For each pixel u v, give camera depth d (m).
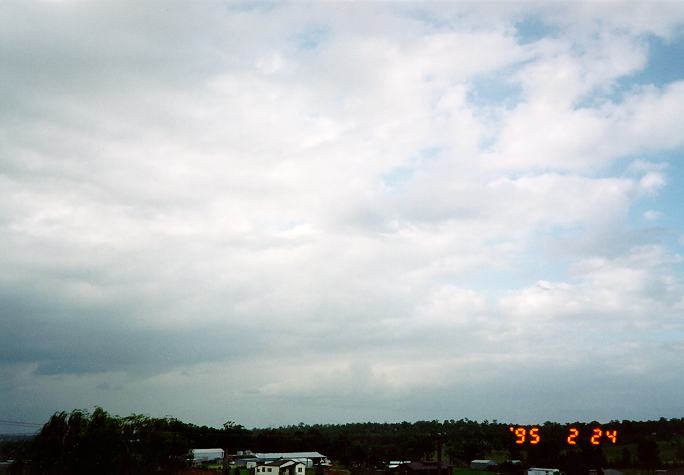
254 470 109.50
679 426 130.00
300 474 110.31
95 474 77.81
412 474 103.44
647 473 85.88
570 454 92.06
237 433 164.38
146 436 86.75
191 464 97.88
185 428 158.75
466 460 144.88
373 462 141.38
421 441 157.75
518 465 110.50
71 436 78.44
